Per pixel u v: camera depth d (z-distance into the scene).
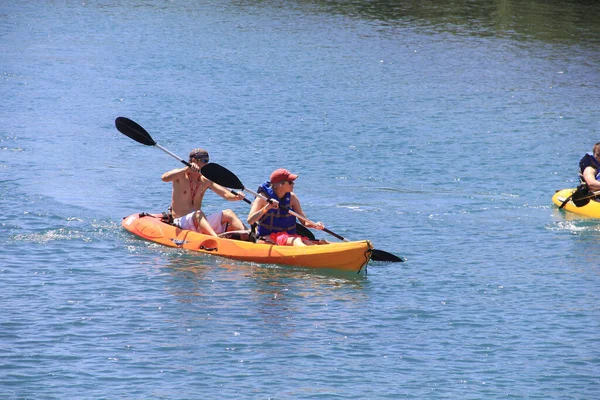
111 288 37.31
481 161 65.75
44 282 37.81
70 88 88.06
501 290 38.47
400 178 60.72
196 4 152.12
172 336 32.25
